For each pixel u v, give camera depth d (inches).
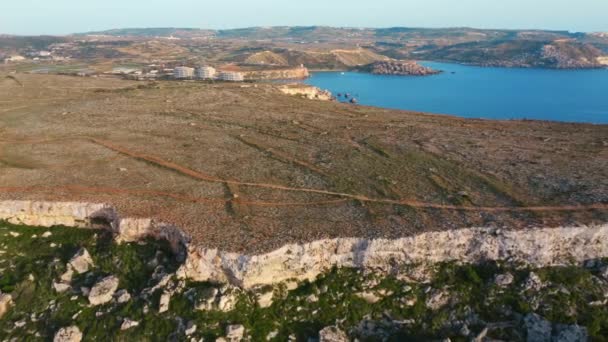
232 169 2116.1
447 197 1749.5
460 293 1389.0
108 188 1879.9
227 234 1489.9
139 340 1314.0
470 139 2632.9
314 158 2276.1
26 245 1670.8
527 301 1350.9
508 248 1453.0
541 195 1736.0
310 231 1503.4
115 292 1450.5
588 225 1466.5
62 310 1427.2
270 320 1328.7
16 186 1888.5
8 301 1476.4
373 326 1337.4
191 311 1337.4
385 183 1911.9
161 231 1579.7
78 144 2502.5
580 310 1331.2
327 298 1386.6
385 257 1449.3
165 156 2295.8
